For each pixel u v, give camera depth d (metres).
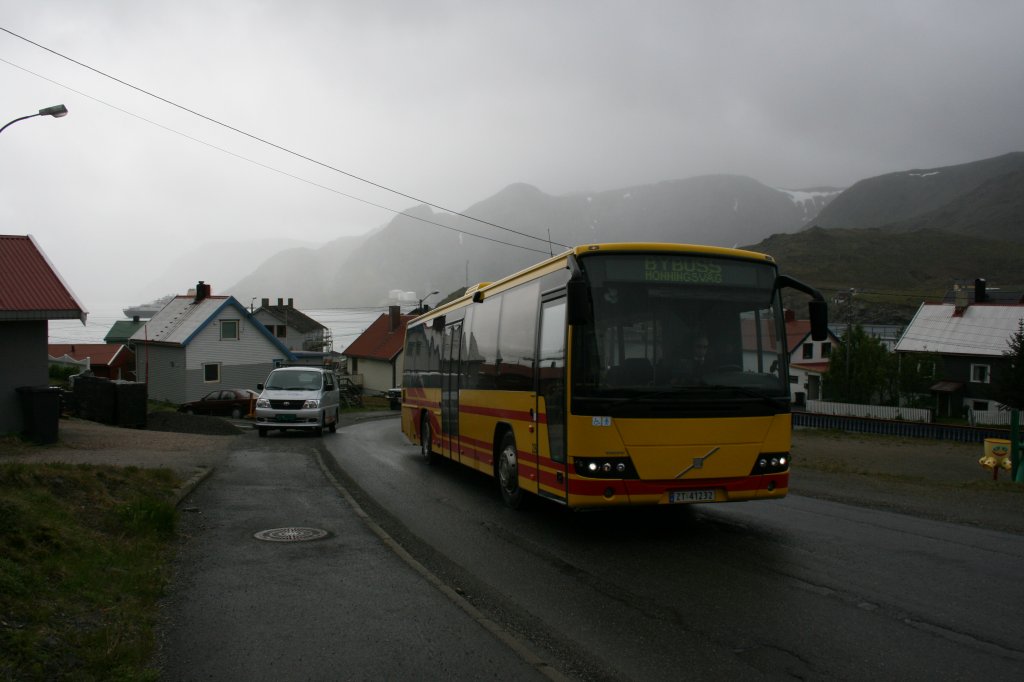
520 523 9.88
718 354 8.53
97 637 4.79
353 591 6.37
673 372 8.34
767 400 8.55
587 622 5.79
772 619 5.81
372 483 13.91
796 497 12.05
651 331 8.38
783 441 8.62
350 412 54.94
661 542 8.61
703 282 8.66
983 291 76.25
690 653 5.10
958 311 71.31
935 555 7.84
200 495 11.34
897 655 5.03
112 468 10.79
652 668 4.84
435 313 16.27
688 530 9.27
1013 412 17.94
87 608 5.32
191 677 4.50
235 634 5.27
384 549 7.98
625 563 7.65
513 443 10.74
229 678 4.49
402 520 10.15
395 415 51.03
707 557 7.86
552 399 8.84
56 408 17.11
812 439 46.59
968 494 12.39
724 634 5.48
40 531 6.45
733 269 8.80
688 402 8.27
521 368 10.14
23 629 4.59
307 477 13.73
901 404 62.19
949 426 46.25
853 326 68.06
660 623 5.75
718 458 8.33
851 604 6.17
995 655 5.03
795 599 6.32
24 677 4.06
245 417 44.06
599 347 8.23
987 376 65.50
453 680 4.50
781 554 7.93
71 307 17.27
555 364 8.77
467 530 9.45
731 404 8.41
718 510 10.69
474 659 4.84
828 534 8.94
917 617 5.82
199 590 6.36
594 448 8.08
